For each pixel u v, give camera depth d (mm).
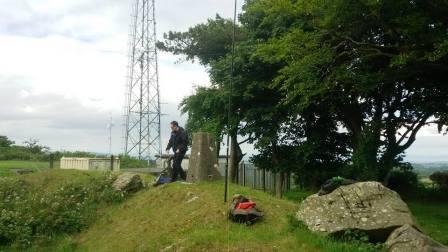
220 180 16578
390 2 15148
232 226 11609
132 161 37188
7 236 16062
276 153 25297
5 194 20625
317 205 11211
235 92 23094
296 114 22375
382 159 21688
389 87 21188
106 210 17859
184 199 14625
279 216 11852
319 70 18328
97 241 15328
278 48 17844
